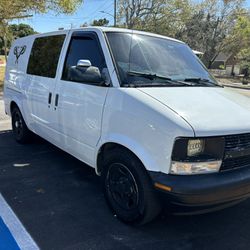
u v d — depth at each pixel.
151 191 2.96
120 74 3.38
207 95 3.39
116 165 3.32
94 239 3.08
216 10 52.47
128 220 3.28
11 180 4.38
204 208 2.86
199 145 2.73
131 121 3.05
